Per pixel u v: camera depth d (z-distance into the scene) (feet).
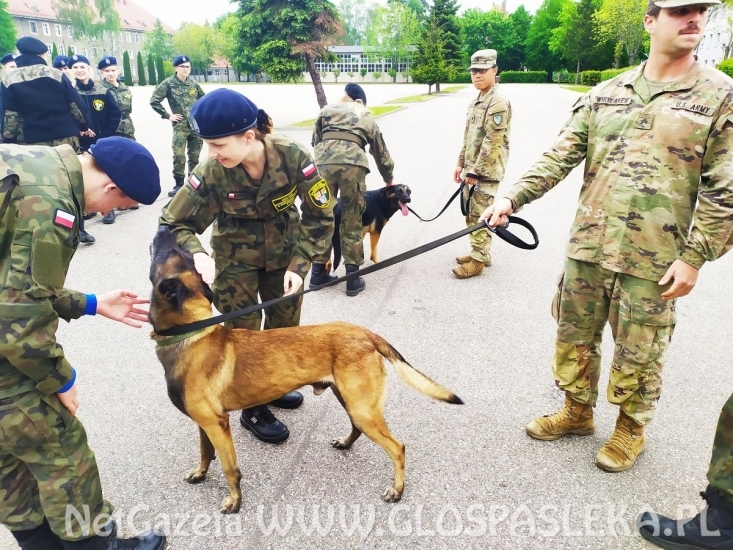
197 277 7.97
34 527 6.42
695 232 7.40
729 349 13.39
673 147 7.56
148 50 272.10
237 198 8.63
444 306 16.01
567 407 9.85
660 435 10.06
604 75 135.74
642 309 8.18
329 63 61.26
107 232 22.74
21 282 5.22
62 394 5.95
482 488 8.76
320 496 8.66
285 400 10.93
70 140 21.58
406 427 10.36
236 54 60.90
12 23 173.68
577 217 8.88
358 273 8.74
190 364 7.74
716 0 6.79
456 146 46.60
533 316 15.31
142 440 9.98
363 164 15.88
